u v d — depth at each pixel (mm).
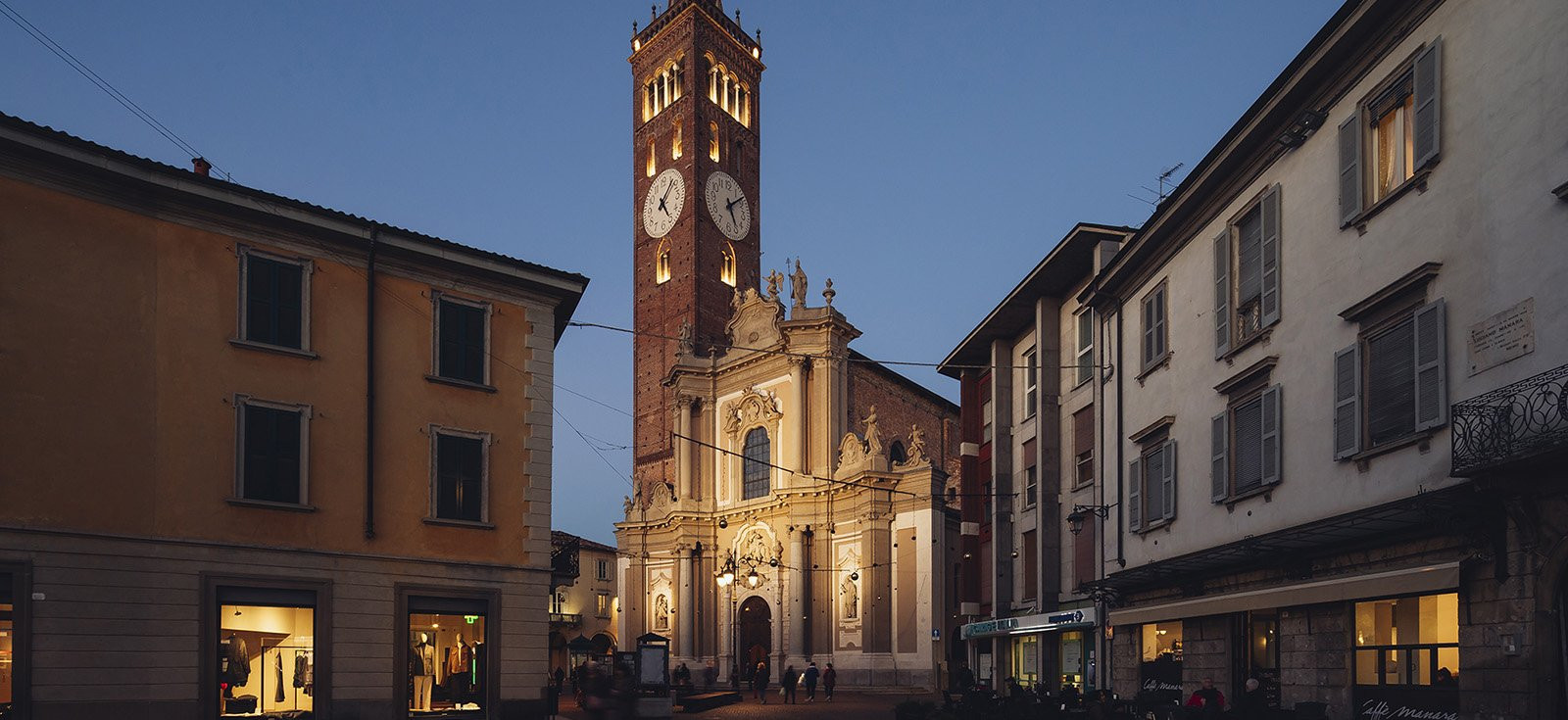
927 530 55500
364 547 23969
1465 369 15469
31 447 20125
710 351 67438
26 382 20219
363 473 24219
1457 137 15930
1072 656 32406
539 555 26641
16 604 19625
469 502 25797
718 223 79562
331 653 23156
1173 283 25891
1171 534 25453
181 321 22250
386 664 23859
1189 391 24750
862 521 57094
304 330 23812
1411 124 17234
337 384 24125
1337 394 18516
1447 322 15891
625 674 28375
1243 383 22000
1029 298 35406
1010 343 38719
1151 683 26594
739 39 85812
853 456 58625
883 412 65938
